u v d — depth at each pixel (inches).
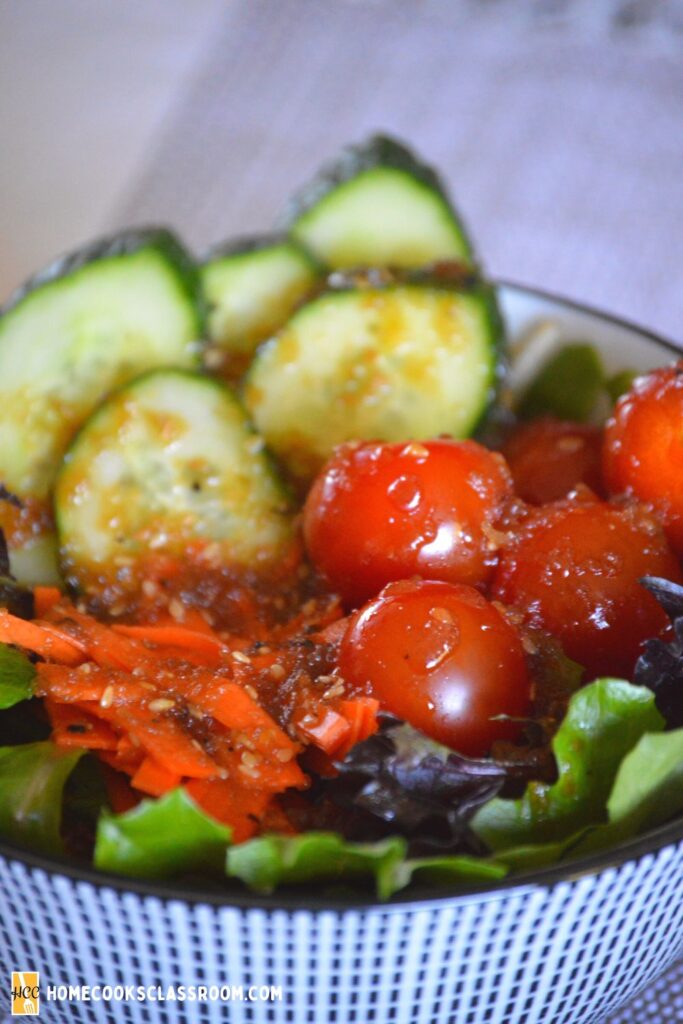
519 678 12.0
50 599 12.8
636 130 21.4
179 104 21.9
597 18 23.9
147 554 13.6
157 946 10.9
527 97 22.0
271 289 14.9
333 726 11.6
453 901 10.8
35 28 26.0
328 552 12.8
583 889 10.9
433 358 14.3
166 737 11.6
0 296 19.5
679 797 11.5
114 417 13.7
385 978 11.0
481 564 12.7
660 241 19.4
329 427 14.4
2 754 11.6
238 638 12.8
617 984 11.6
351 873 11.1
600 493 13.9
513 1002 11.3
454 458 12.7
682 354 14.3
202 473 13.8
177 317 14.2
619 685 11.4
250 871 11.0
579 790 11.4
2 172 22.0
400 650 11.9
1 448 13.9
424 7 24.1
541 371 15.1
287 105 21.7
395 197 15.1
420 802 11.4
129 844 11.0
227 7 24.6
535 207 19.8
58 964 11.3
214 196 19.7
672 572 12.6
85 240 20.2
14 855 10.9
